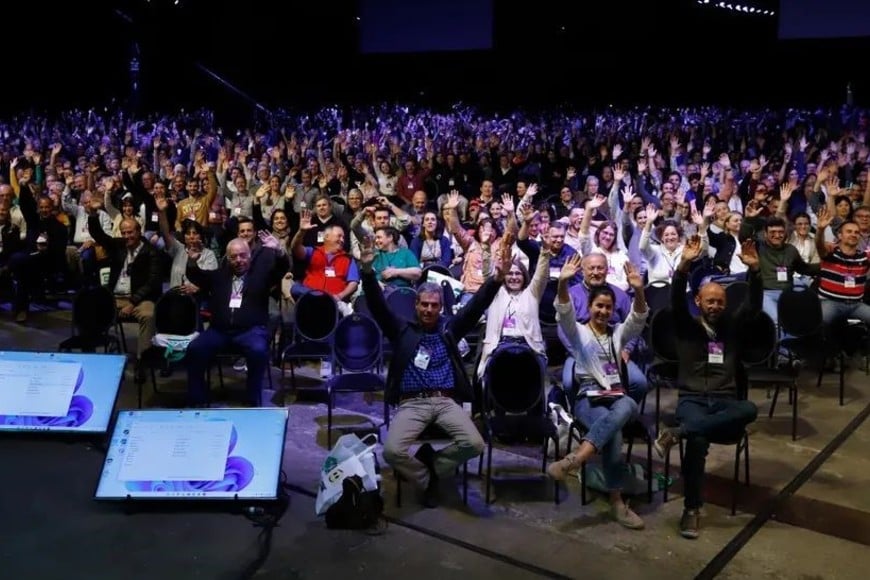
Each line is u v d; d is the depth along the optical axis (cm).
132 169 1241
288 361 695
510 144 1772
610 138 1755
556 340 675
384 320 486
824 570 396
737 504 469
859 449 550
